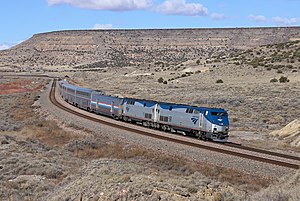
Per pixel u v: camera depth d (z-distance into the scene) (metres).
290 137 39.75
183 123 42.41
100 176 19.72
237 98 72.25
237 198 15.41
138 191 15.64
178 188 16.45
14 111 67.88
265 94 79.69
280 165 27.59
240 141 39.12
